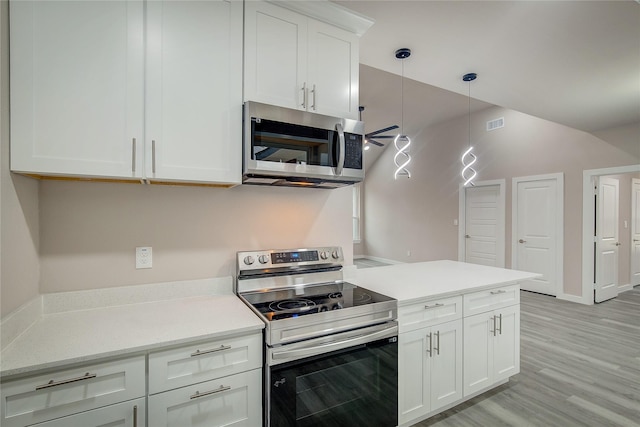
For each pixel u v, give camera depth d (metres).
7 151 1.16
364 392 1.59
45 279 1.46
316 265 2.04
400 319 1.73
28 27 1.20
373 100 5.32
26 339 1.19
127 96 1.36
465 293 2.01
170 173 1.44
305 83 1.79
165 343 1.18
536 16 2.03
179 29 1.47
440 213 6.57
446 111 5.84
